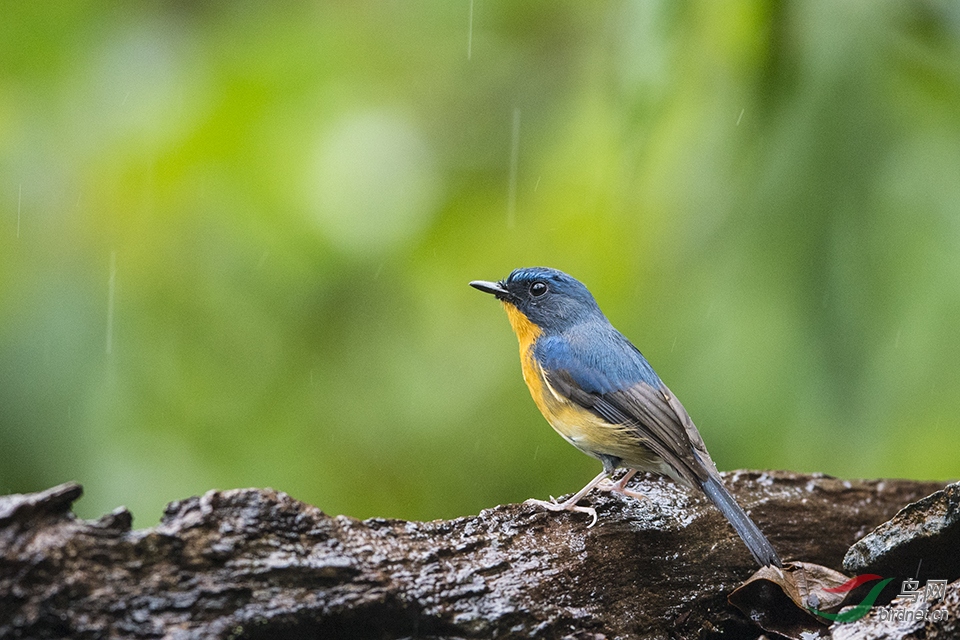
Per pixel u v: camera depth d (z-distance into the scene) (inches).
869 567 306.5
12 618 244.4
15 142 473.4
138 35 495.2
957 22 429.1
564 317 405.1
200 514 269.7
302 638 269.0
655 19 415.2
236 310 491.8
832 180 433.4
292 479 495.8
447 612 285.3
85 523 258.1
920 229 425.7
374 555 285.7
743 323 446.6
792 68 438.0
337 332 527.8
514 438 532.7
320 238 489.7
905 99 437.1
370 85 541.3
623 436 372.5
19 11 486.3
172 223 475.8
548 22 578.9
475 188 550.0
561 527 323.9
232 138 480.4
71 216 470.3
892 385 423.2
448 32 574.9
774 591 319.6
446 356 538.3
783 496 362.6
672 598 323.9
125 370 468.8
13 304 465.1
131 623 252.7
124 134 473.4
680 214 471.5
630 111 422.6
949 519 289.4
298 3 535.2
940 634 266.8
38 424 455.5
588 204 505.4
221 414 491.2
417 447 531.2
